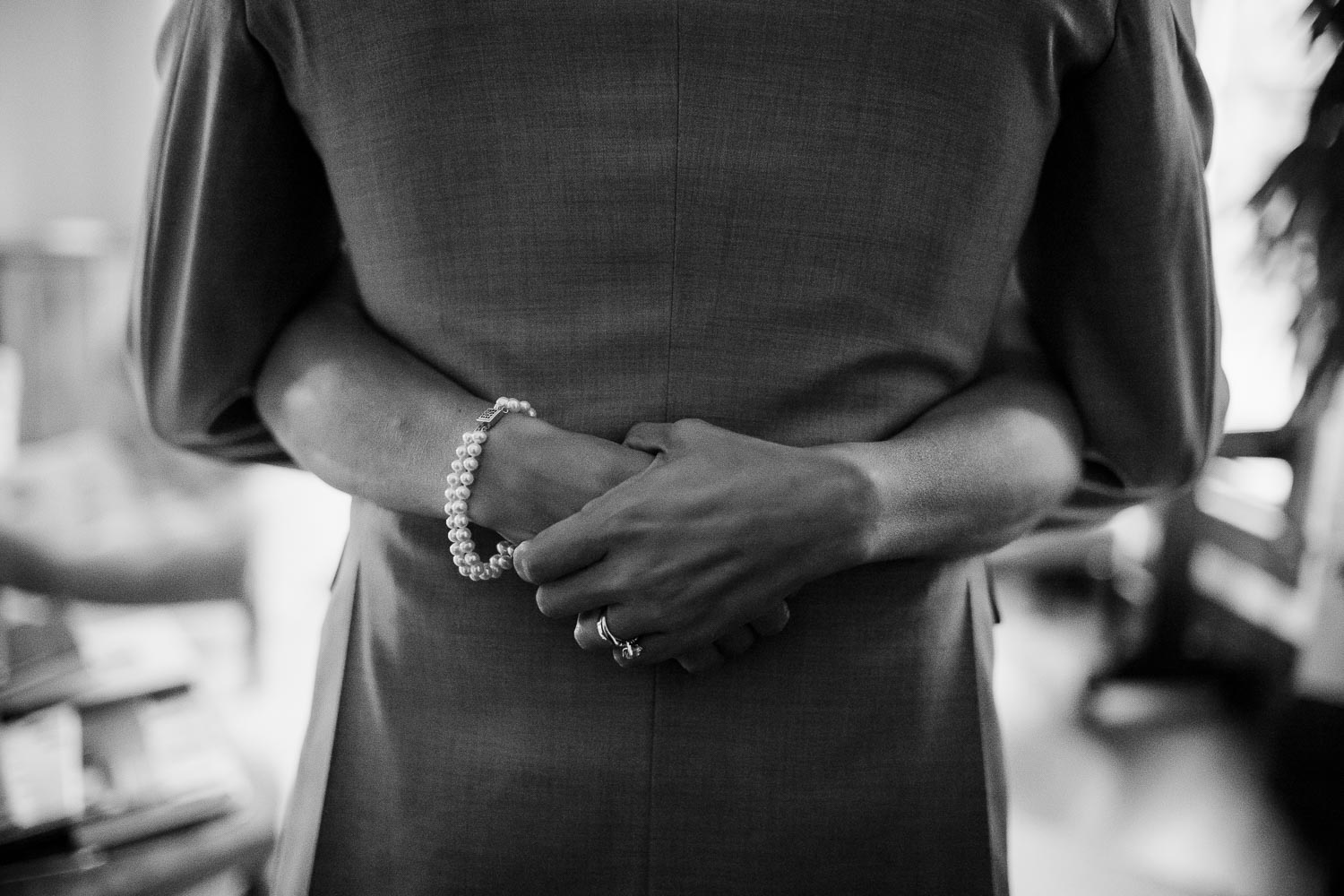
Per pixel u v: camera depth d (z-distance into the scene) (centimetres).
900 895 63
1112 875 196
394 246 60
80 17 341
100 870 118
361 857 65
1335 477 243
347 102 58
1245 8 293
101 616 232
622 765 61
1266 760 241
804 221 56
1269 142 286
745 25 54
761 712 61
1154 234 62
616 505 56
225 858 125
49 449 290
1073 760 241
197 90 63
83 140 350
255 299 69
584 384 60
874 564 62
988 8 55
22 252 301
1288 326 232
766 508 55
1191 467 73
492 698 62
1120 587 338
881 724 62
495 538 62
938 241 58
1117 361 67
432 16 55
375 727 65
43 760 125
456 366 62
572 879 62
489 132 56
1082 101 61
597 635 58
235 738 150
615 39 55
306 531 330
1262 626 285
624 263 57
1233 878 197
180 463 272
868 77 55
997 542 64
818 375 59
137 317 70
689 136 55
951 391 65
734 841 61
